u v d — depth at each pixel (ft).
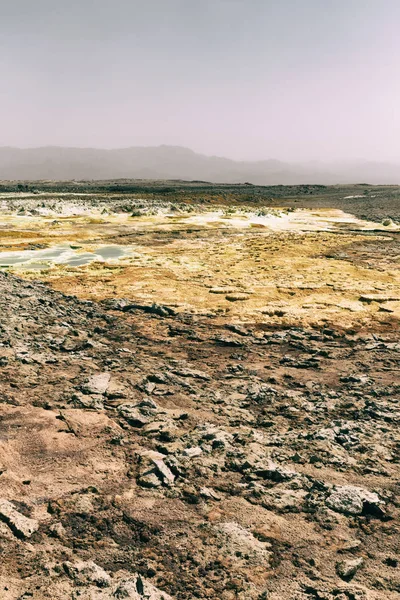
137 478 48.06
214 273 198.59
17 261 222.89
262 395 78.89
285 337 118.93
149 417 63.72
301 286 173.47
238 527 41.06
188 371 88.48
